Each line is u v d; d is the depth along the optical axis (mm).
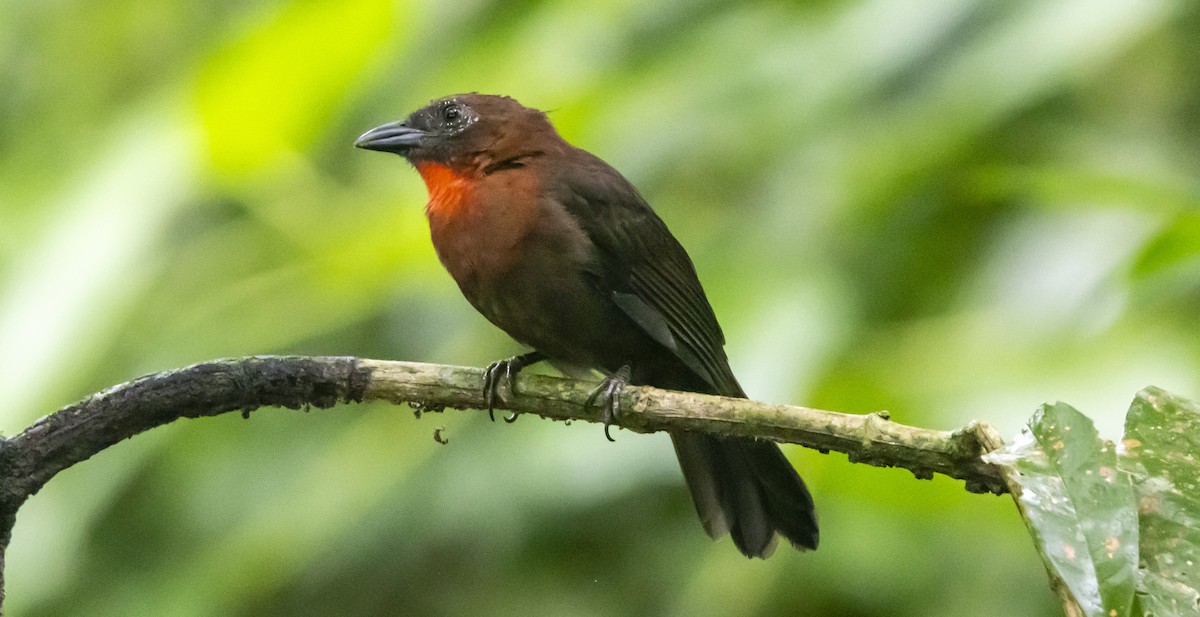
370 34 8328
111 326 9047
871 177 8539
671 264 8570
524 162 8578
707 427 6418
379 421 10383
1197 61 9852
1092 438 4590
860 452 5883
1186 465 4695
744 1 9656
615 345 8539
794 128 8906
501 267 8289
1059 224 8461
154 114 9625
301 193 9797
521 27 10055
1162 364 7844
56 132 11508
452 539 10688
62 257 8945
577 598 10859
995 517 8211
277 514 10164
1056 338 8055
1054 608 9867
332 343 10570
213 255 10883
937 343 8641
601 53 9727
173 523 11109
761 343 8258
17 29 12711
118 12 12094
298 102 8750
